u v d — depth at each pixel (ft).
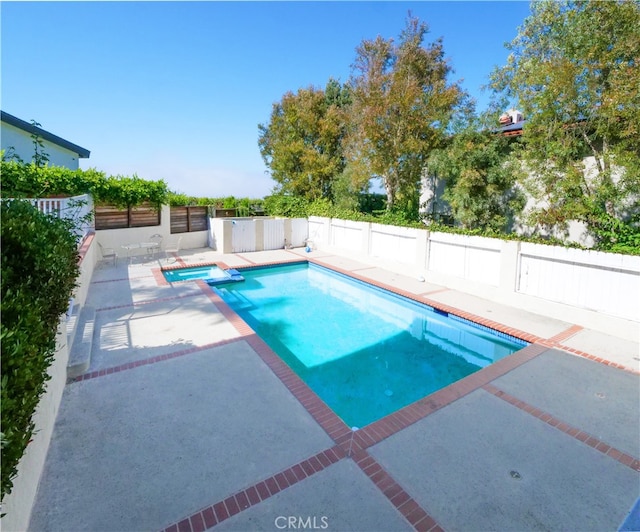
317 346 25.66
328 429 13.85
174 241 54.03
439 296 32.40
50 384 13.06
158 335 22.89
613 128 25.48
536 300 27.73
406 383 21.06
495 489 11.02
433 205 53.78
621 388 17.08
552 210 29.96
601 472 11.75
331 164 68.69
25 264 9.76
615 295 23.50
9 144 44.57
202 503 10.37
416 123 44.09
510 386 17.26
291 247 57.62
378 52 48.29
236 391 16.44
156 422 14.07
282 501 10.49
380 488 11.02
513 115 53.26
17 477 8.89
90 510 10.04
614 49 23.97
